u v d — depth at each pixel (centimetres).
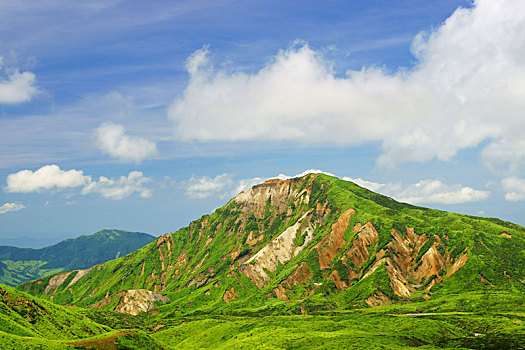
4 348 16212
